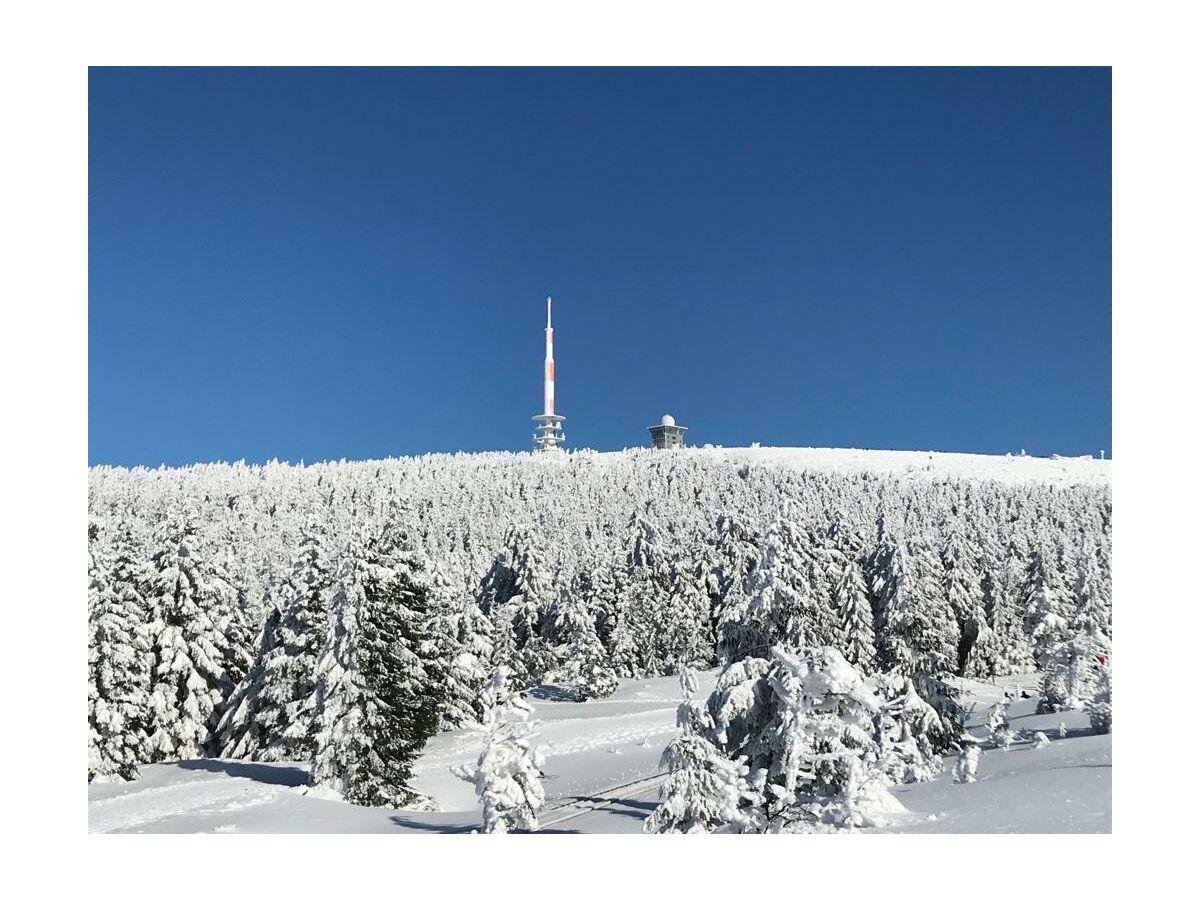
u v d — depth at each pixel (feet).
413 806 104.47
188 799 100.78
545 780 112.98
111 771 118.21
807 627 69.26
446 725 162.71
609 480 589.32
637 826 72.59
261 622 153.48
